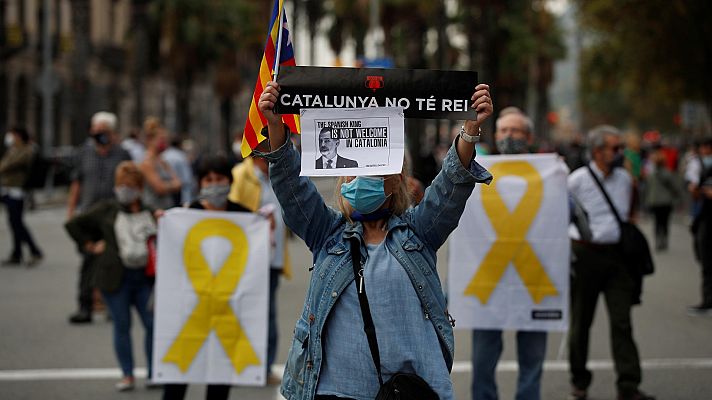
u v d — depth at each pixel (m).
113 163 11.89
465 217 7.44
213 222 7.43
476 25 39.56
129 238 8.48
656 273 16.97
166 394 7.50
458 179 4.30
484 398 7.41
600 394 8.47
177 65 49.38
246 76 78.06
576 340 8.23
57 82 40.19
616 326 8.00
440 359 4.29
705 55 31.36
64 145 54.44
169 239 7.38
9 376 9.25
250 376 7.36
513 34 45.00
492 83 36.28
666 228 20.80
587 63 34.25
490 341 7.43
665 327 11.65
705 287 12.67
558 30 59.06
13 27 46.88
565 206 7.37
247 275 7.40
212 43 49.88
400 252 4.35
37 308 13.20
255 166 9.21
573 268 8.17
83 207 11.90
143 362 9.98
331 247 4.42
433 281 4.38
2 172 17.69
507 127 7.63
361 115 4.30
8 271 17.08
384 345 4.25
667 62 32.59
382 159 4.28
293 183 4.40
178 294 7.37
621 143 8.16
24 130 17.80
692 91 34.25
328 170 4.29
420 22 45.78
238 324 7.38
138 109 49.00
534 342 7.42
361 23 52.38
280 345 10.66
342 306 4.33
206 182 7.68
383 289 4.29
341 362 4.29
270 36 4.55
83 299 12.11
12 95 48.59
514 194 7.39
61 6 53.72
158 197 12.27
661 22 31.22
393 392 4.16
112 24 60.94
